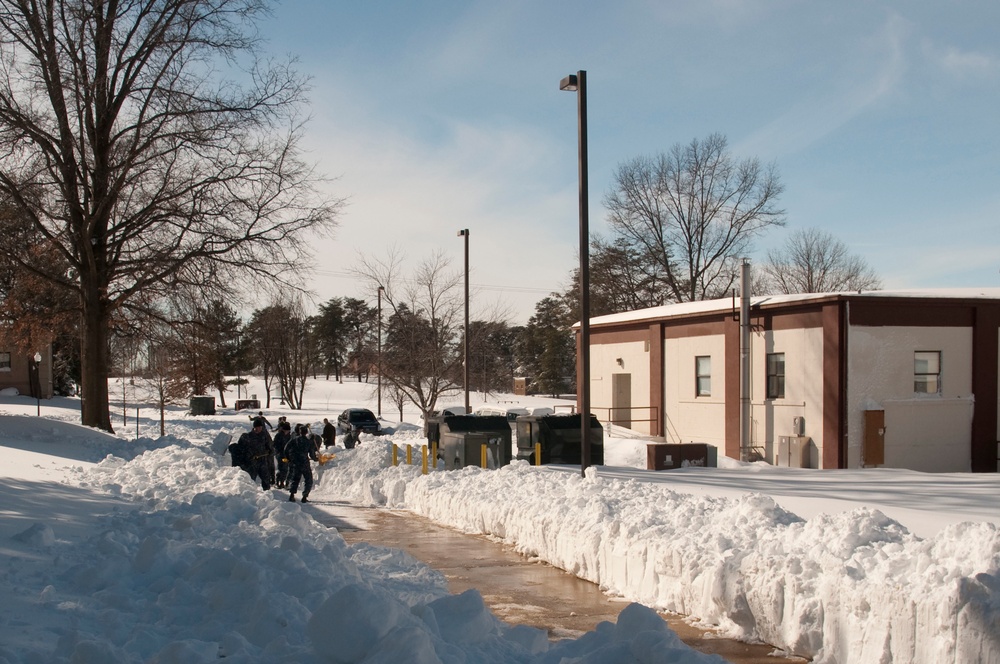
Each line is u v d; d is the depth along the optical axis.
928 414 24.62
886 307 24.39
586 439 17.20
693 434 30.53
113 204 27.28
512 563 12.15
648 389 33.31
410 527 15.73
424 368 40.75
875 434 23.88
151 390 45.06
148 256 27.75
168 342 30.19
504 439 21.31
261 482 19.62
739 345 28.06
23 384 57.44
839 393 23.98
